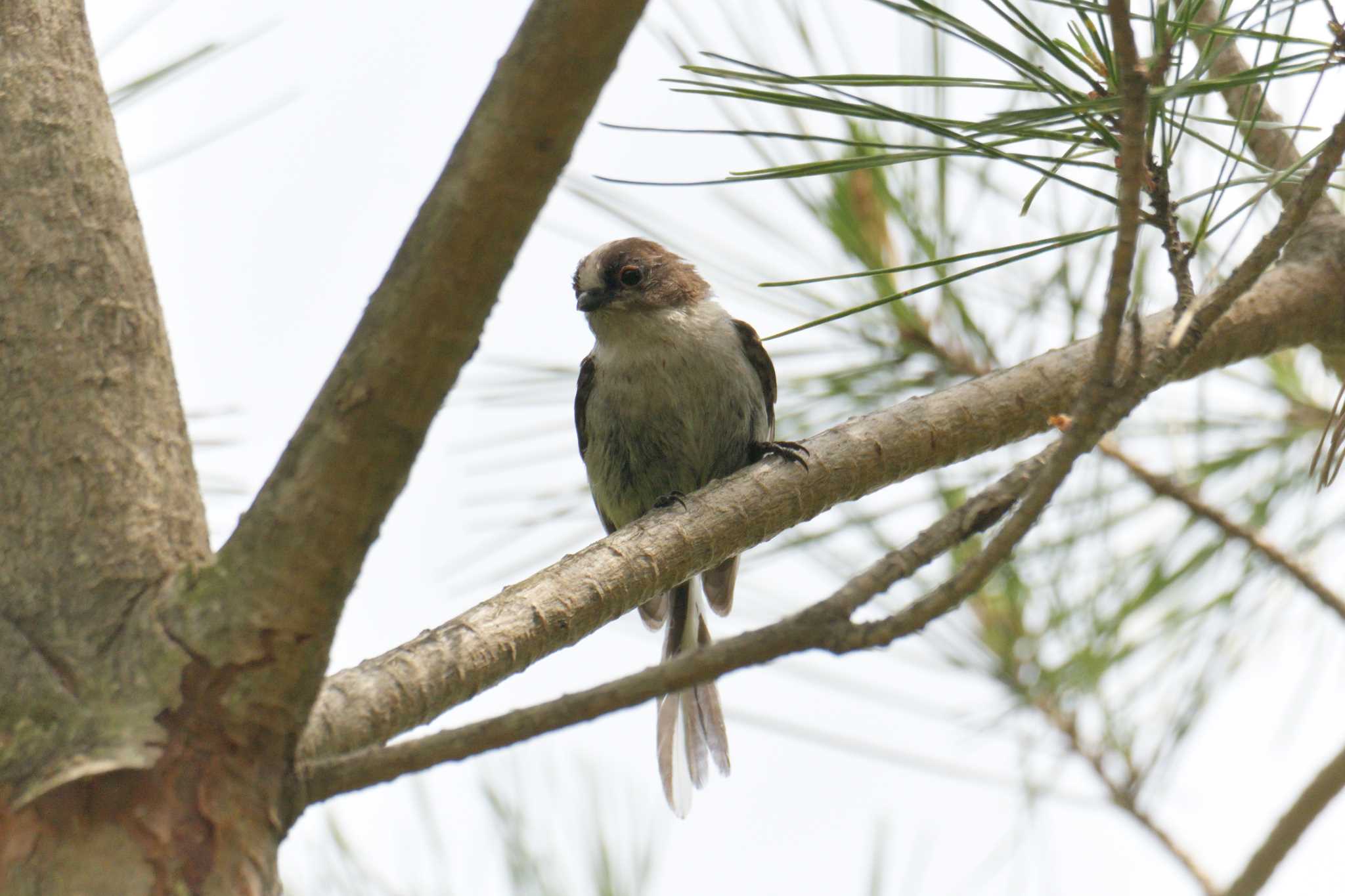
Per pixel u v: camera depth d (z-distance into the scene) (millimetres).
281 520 3686
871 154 7891
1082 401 3975
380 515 3715
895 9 5238
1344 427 6020
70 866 3424
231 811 3596
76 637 3770
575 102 3410
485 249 3516
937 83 5223
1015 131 5332
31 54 4551
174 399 4293
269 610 3693
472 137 3484
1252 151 7117
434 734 3693
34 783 3527
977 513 4184
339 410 3646
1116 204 5113
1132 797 8117
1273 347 7180
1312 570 8023
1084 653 8109
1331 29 5098
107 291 4254
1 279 4184
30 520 3924
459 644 4809
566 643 5312
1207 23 6492
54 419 4031
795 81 5133
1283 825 6820
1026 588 8344
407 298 3551
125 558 3889
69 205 4328
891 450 6543
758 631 3664
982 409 6645
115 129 4641
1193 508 8156
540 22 3369
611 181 5109
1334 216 7617
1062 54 5285
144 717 3639
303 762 3773
